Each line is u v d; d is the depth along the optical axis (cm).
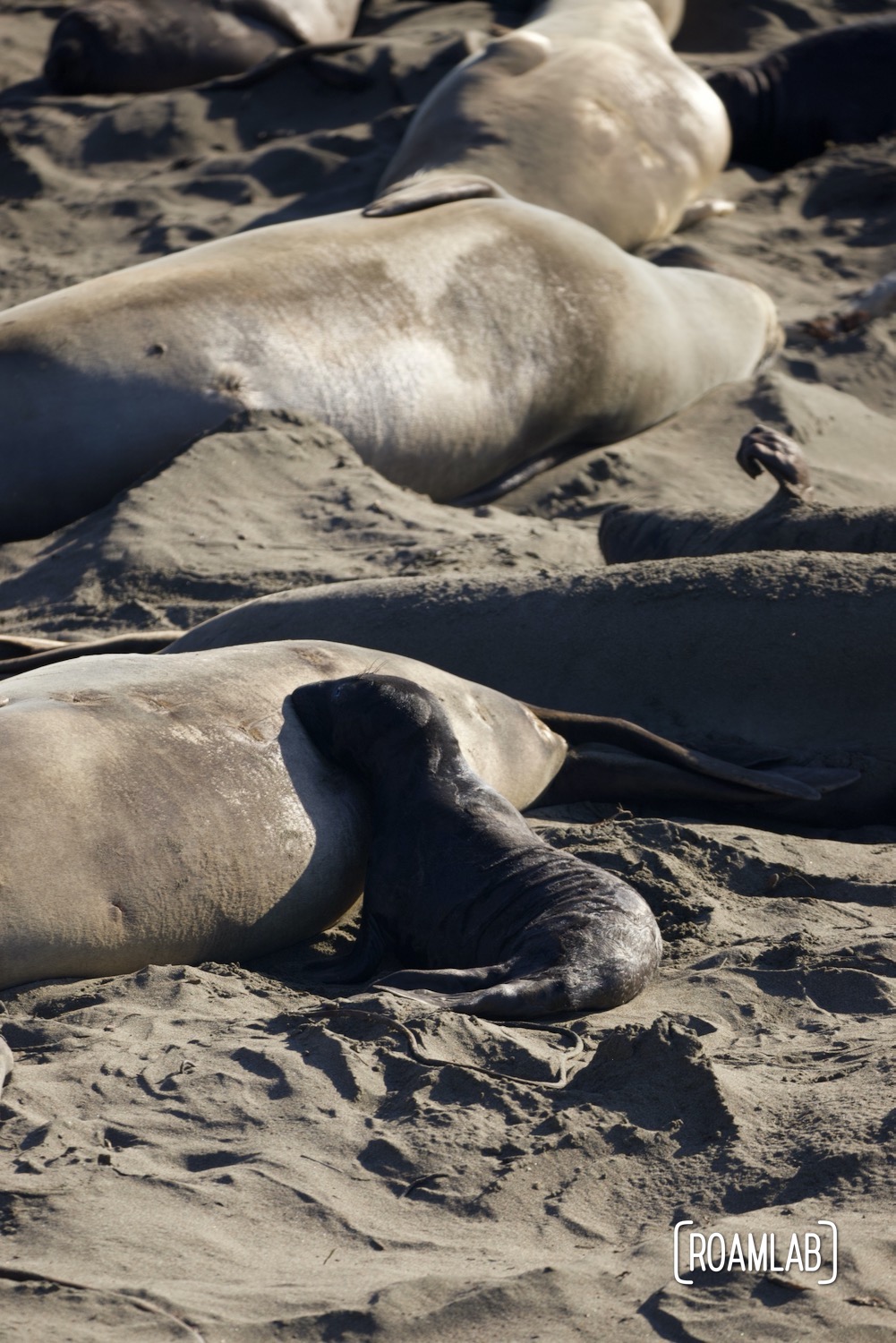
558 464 4234
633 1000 1717
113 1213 1202
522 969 1686
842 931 1908
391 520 3400
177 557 3238
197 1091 1417
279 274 3856
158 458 3666
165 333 3697
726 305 4700
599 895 1773
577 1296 1088
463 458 3966
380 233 4047
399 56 6781
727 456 4203
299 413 3725
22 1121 1352
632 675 2533
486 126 5344
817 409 4419
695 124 5788
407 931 1873
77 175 6328
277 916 1905
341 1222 1210
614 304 4188
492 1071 1491
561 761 2388
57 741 1766
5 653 2805
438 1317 1059
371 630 2625
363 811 2033
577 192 5297
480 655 2577
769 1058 1522
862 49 6525
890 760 2423
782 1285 1091
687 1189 1270
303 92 6744
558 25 6075
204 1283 1107
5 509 3631
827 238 5803
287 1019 1582
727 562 2634
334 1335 1042
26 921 1648
